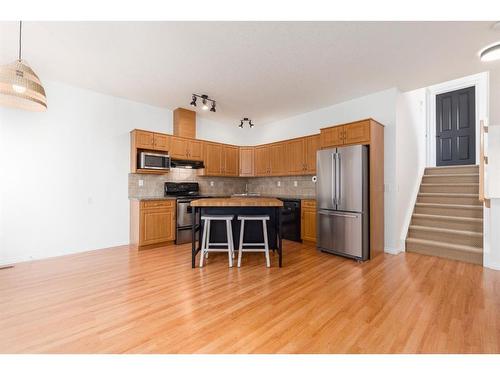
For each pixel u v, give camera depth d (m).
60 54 2.79
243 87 3.74
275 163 5.27
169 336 1.67
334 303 2.15
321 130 4.03
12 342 1.59
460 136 5.36
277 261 3.37
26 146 3.33
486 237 3.09
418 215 4.10
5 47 2.62
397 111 3.75
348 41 2.50
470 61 2.90
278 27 2.28
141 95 4.11
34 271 2.93
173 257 3.55
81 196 3.81
